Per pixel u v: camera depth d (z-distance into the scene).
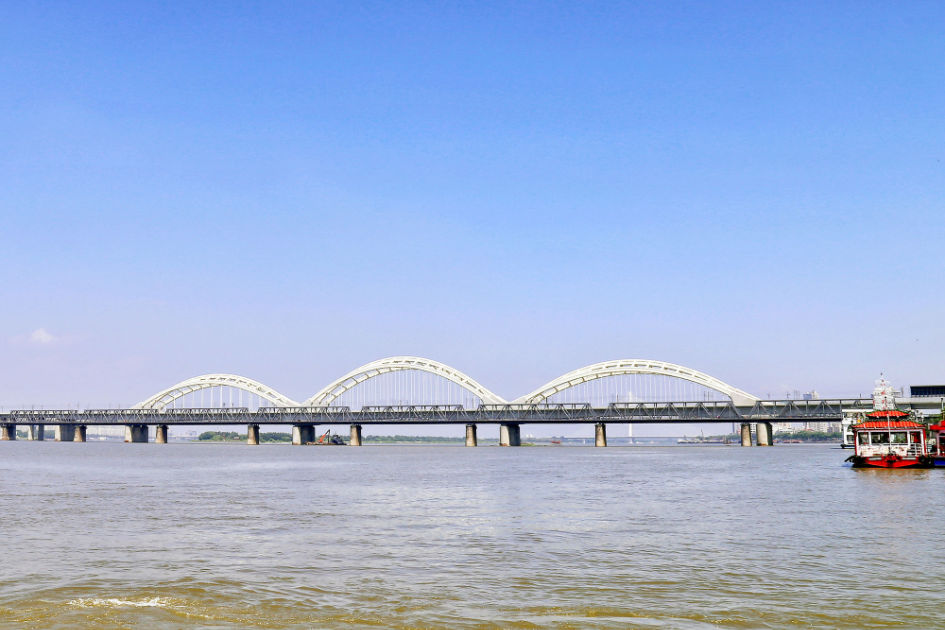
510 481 95.31
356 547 42.00
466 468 130.75
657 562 37.56
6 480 94.69
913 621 27.31
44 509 60.31
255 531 48.12
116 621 27.14
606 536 46.16
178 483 90.94
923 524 51.41
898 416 119.56
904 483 89.00
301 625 26.78
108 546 42.19
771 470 119.06
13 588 31.75
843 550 41.00
